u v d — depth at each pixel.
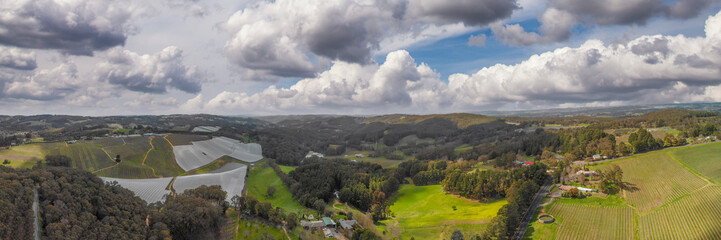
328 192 197.25
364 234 129.00
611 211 145.62
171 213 123.62
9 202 95.75
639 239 121.19
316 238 135.00
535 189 165.50
